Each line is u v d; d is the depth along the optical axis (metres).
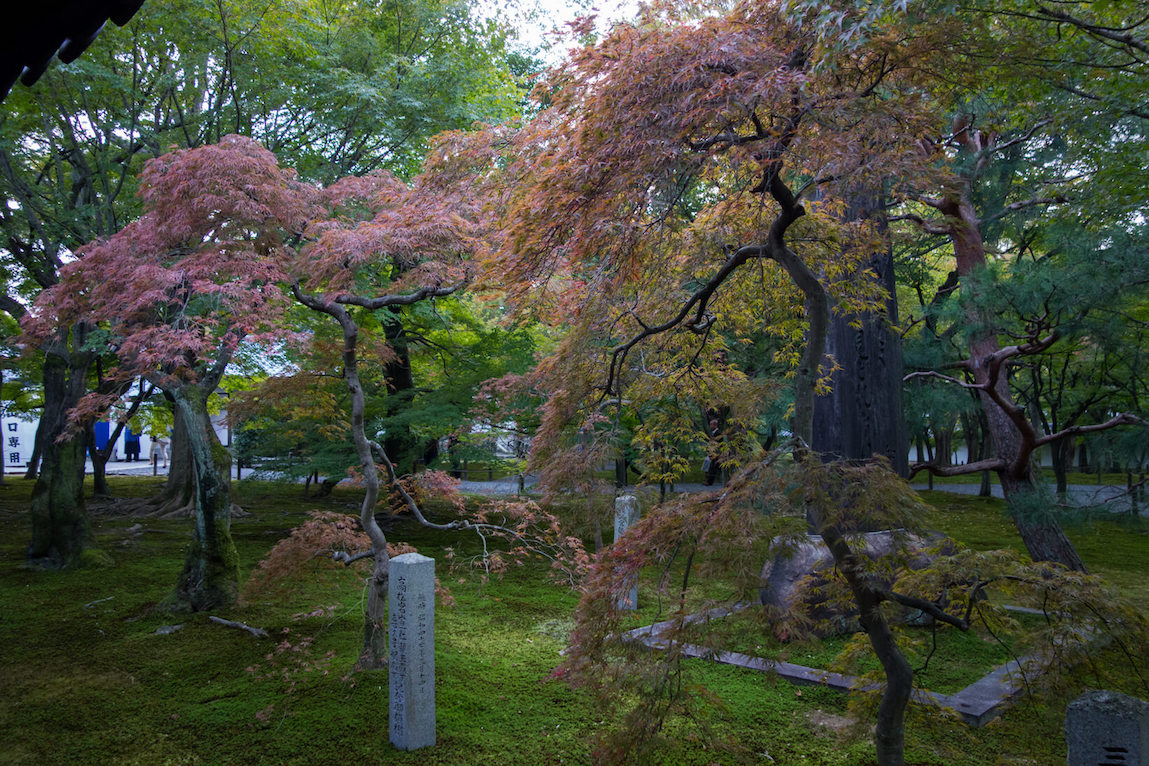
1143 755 3.01
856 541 3.35
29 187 10.96
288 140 11.24
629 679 3.50
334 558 5.95
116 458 34.94
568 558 6.38
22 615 8.18
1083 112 6.57
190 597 8.27
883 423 7.85
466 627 7.68
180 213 6.14
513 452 12.79
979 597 3.73
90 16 2.06
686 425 4.93
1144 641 3.16
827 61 3.37
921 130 3.55
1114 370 8.41
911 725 4.11
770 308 4.98
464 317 13.09
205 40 10.41
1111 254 5.75
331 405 7.26
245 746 4.90
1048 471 19.33
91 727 5.29
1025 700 3.76
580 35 3.83
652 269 4.46
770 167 3.51
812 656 6.13
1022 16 5.57
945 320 8.87
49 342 11.13
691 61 3.20
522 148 4.41
